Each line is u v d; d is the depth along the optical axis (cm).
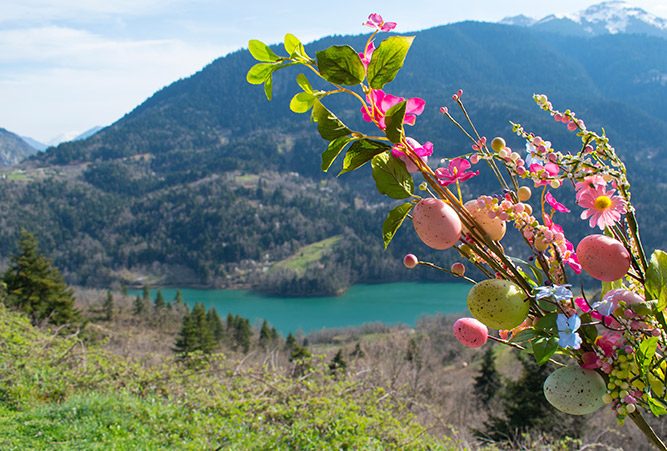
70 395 764
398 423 778
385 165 92
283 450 668
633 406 88
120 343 2222
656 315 89
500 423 1294
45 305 2278
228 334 3819
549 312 92
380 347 2278
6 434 612
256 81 94
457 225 88
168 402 775
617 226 103
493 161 97
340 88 92
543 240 90
